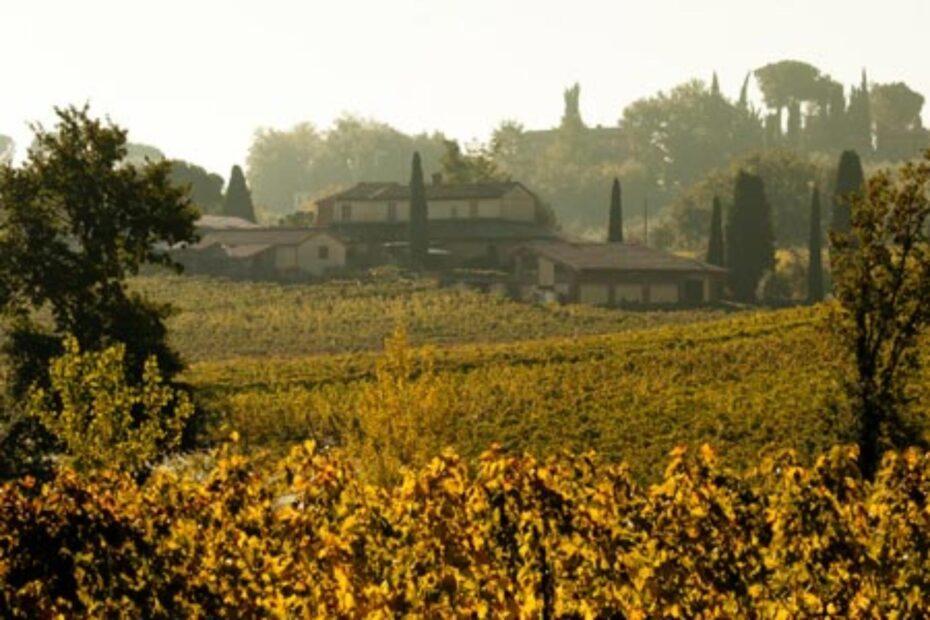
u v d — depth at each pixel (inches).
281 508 850.1
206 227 7775.6
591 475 847.1
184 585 829.8
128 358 2551.7
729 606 789.2
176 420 1588.3
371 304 5856.3
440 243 7411.4
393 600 724.7
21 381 2605.8
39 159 2765.7
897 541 821.2
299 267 7017.7
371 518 784.3
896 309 1879.9
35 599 796.6
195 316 5590.6
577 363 3651.6
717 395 3034.0
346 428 2928.2
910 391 2546.8
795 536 805.2
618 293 6274.6
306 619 759.1
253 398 3142.2
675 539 803.4
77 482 855.1
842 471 842.8
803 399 2790.4
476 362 3801.7
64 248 2743.6
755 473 855.1
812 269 6584.6
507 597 737.0
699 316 5708.7
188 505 859.4
